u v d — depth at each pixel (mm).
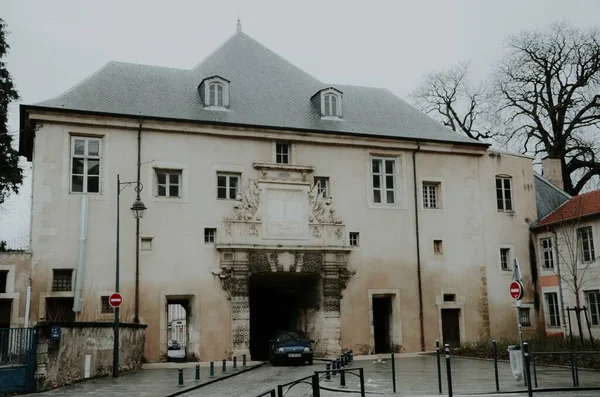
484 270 31141
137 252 25578
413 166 30812
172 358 30359
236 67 31375
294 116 29938
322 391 15844
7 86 31531
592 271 28781
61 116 25359
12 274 23953
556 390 15234
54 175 25047
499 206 32438
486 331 30516
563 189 38750
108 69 28719
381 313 30406
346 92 33344
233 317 26203
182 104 28234
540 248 32188
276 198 27844
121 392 15977
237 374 21078
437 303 29891
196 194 26906
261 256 27016
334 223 28500
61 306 24297
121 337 21328
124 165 26094
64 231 24766
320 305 27984
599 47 40344
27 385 16016
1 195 32906
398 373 19906
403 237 29922
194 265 26281
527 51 42281
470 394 14680
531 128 42625
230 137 27891
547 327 31500
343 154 29703
